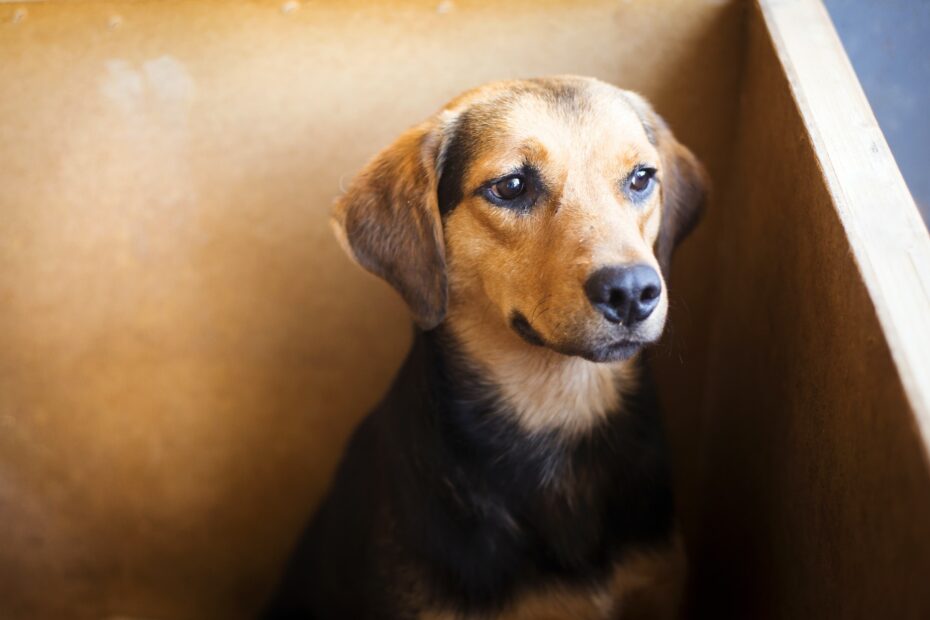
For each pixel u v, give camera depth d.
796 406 0.65
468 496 0.69
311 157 0.81
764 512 0.70
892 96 0.79
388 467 0.71
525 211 0.65
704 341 0.85
